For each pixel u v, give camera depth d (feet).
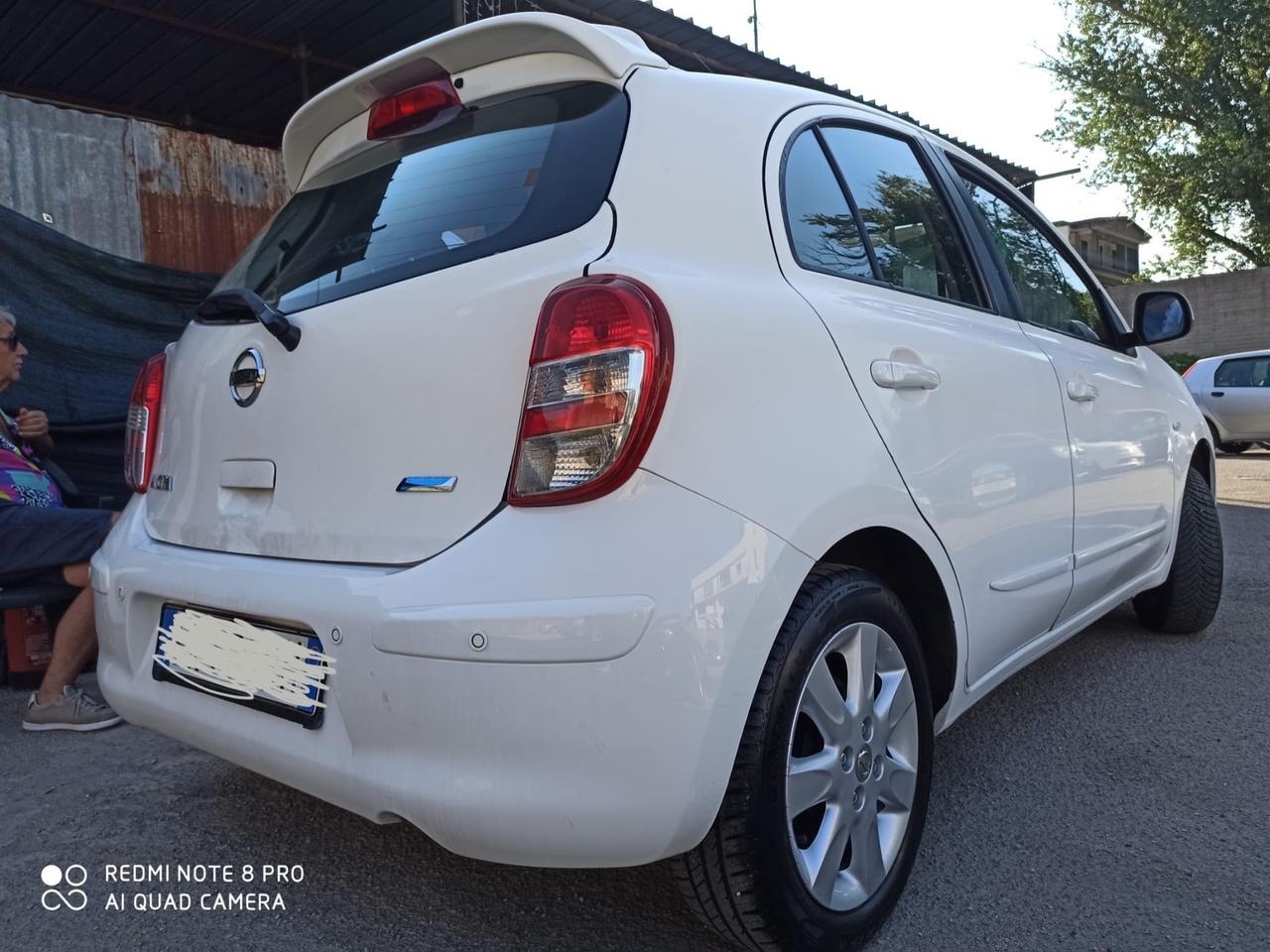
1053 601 8.87
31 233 15.12
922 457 6.73
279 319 6.32
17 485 11.10
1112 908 6.85
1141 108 74.43
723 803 5.37
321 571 5.73
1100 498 9.78
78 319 15.57
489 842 5.05
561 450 5.10
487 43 6.84
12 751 9.77
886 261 7.59
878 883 6.39
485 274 5.71
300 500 6.06
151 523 7.44
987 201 9.73
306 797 8.71
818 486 5.75
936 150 9.09
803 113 7.38
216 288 8.07
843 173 7.53
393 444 5.65
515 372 5.33
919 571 6.98
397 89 7.54
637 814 4.96
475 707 4.99
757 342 5.71
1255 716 10.50
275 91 28.43
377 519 5.64
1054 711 10.73
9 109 17.35
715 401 5.35
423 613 5.08
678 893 7.08
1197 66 72.28
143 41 24.12
